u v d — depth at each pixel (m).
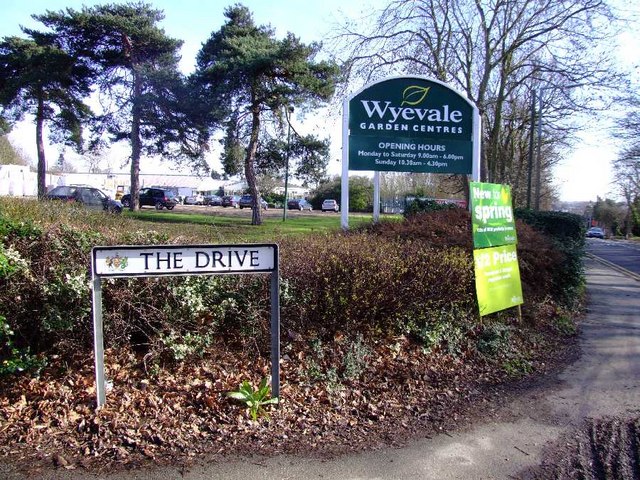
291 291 5.35
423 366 5.75
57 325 4.64
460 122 10.45
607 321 9.24
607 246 43.50
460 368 5.94
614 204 79.06
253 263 4.33
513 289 7.71
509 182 33.31
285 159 32.97
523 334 7.45
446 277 6.29
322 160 32.47
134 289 4.91
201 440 3.93
